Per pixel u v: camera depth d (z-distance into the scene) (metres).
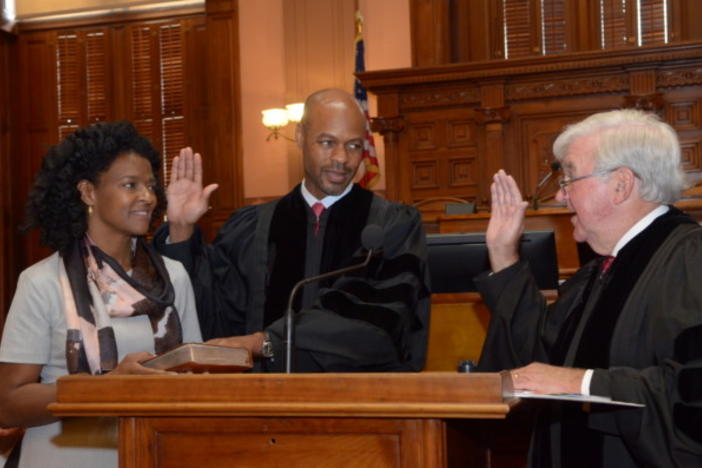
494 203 2.56
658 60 8.05
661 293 2.05
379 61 9.70
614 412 1.98
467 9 9.59
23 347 2.28
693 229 2.13
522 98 8.54
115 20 11.20
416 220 2.92
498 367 2.43
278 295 2.98
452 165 8.77
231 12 10.44
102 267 2.42
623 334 2.10
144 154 2.51
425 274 2.81
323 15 10.02
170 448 1.68
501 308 2.45
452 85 8.73
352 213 3.01
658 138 2.22
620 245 2.25
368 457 1.58
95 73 11.25
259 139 10.30
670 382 1.90
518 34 9.45
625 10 9.16
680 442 1.86
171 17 11.02
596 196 2.24
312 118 2.97
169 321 2.44
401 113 8.88
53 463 2.27
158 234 2.86
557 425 2.20
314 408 1.57
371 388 1.57
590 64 8.21
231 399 1.62
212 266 3.00
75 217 2.42
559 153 2.36
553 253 3.01
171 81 10.95
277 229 3.06
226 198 10.37
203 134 10.78
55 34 11.38
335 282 2.81
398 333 2.60
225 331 3.01
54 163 2.44
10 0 11.45
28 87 11.43
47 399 2.18
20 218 11.38
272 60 10.27
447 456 1.59
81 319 2.30
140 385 1.67
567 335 2.30
